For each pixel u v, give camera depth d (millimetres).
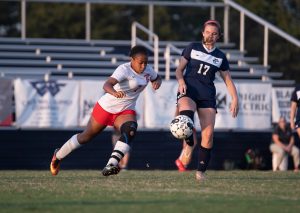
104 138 67875
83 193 28812
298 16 124812
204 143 35438
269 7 120938
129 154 67250
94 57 84062
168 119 67375
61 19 148125
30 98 66125
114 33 145875
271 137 71250
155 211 23812
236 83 69250
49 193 28891
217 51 35062
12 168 66312
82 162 67500
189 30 149250
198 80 34750
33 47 85938
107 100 34281
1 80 65438
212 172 48219
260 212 24047
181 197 27641
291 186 32750
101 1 86125
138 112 67125
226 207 25016
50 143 66812
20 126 66125
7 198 27281
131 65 33938
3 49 85438
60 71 77938
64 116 66562
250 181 35500
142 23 146625
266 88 69688
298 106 49812
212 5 86938
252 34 108312
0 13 153375
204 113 34938
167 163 68562
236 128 69000
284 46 102688
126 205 25219
